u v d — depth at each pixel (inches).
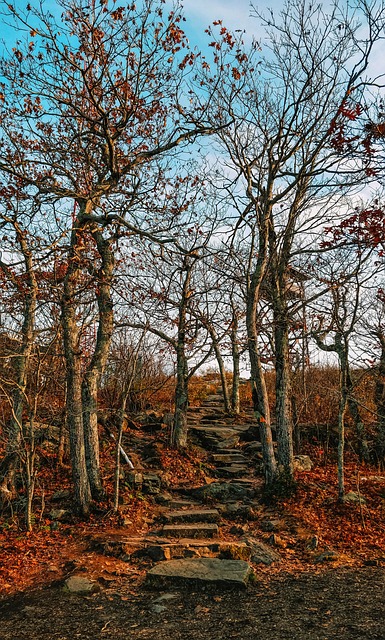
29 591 313.6
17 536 397.7
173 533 403.5
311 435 682.8
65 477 520.4
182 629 256.1
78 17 414.9
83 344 617.6
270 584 312.7
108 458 579.5
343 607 271.3
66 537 399.9
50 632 259.4
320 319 561.3
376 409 669.9
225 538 399.2
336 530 410.0
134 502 470.0
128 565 350.0
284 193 508.4
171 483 534.6
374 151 412.8
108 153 450.0
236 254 555.8
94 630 259.3
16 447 443.5
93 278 474.3
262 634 243.9
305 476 540.4
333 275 503.8
